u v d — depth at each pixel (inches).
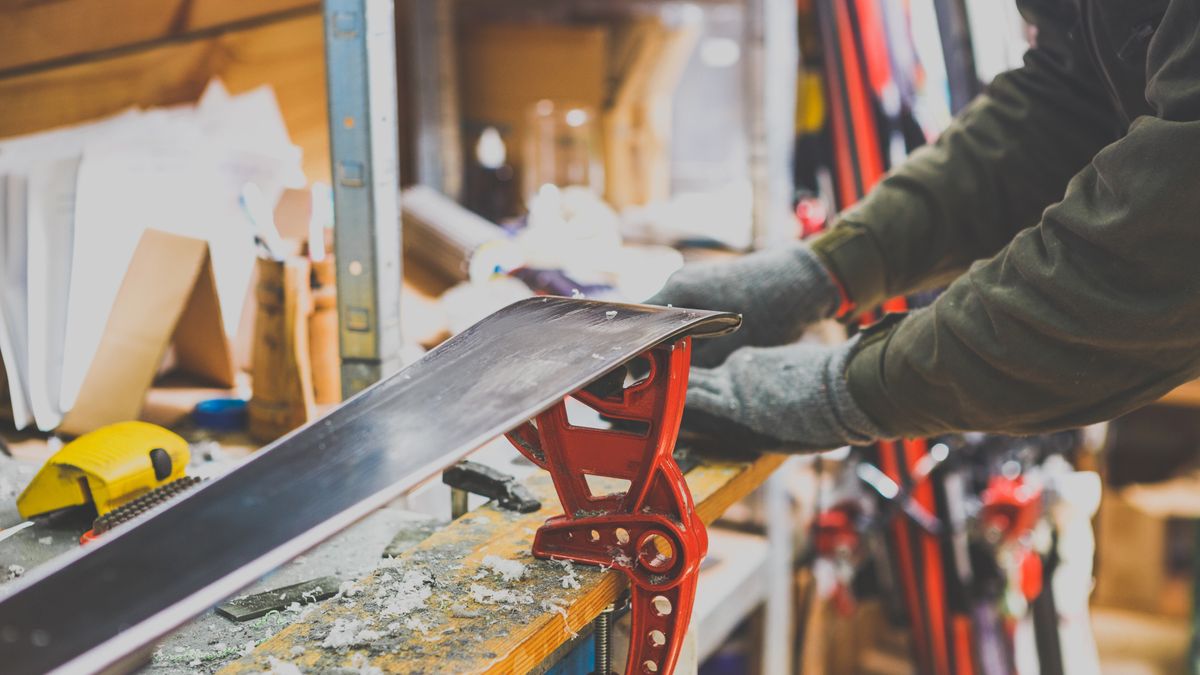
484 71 83.9
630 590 29.8
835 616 84.0
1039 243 30.5
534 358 25.9
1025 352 30.1
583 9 82.6
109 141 49.1
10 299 46.4
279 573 32.6
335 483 21.5
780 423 35.3
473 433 22.3
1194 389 89.3
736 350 39.2
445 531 31.3
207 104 51.1
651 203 86.0
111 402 45.9
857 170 71.5
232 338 51.0
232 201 50.4
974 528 68.4
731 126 90.8
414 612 26.0
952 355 31.4
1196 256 27.6
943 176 41.8
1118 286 28.7
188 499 22.0
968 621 69.6
